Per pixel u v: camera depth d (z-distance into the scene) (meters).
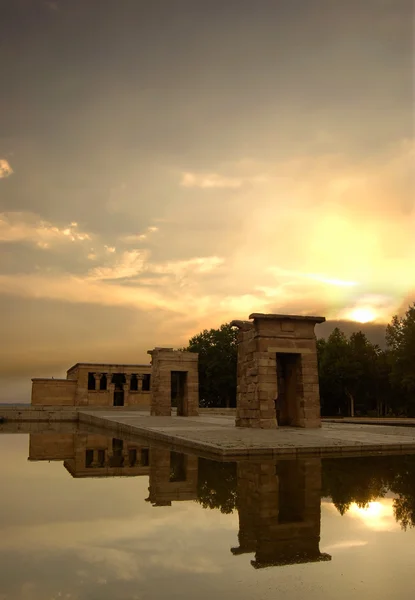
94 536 6.34
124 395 58.72
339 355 65.56
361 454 14.78
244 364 25.52
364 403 71.88
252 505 8.20
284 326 24.78
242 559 5.45
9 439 23.44
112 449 18.20
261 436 18.23
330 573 5.03
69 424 38.84
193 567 5.21
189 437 17.66
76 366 59.62
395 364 58.19
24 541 6.11
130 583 4.73
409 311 57.53
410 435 19.16
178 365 39.97
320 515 7.50
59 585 4.69
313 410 24.53
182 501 8.56
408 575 4.99
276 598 4.39
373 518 7.31
